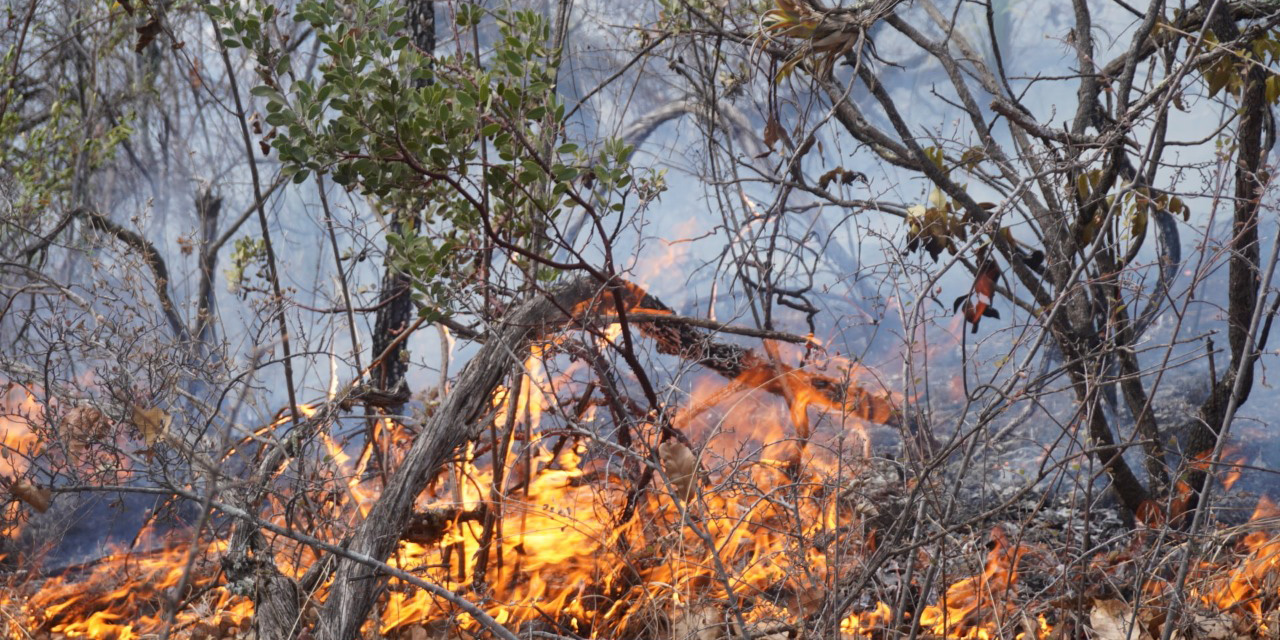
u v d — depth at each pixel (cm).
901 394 322
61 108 612
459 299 287
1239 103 299
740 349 350
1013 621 266
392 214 358
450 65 279
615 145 279
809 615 260
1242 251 300
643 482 298
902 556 285
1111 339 282
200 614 304
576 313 312
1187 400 444
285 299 296
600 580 306
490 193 294
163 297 306
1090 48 356
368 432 321
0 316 309
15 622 315
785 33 317
